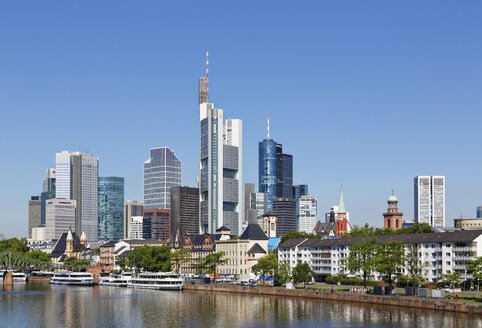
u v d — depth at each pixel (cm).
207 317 19812
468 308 18562
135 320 19450
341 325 17738
